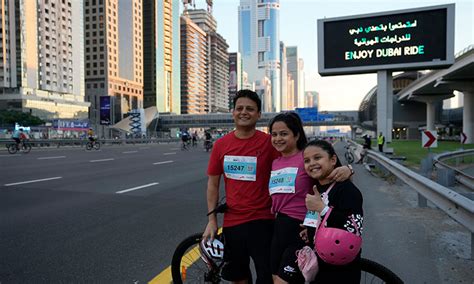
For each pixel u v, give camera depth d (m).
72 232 5.54
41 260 4.36
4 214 6.64
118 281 3.76
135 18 161.50
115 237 5.31
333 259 2.07
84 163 16.98
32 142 29.70
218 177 2.98
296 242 2.44
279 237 2.52
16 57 109.56
